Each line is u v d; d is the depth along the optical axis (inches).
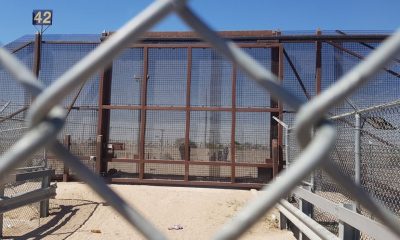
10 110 489.1
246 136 494.0
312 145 52.5
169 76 510.0
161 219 388.5
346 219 206.2
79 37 533.3
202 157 499.2
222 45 55.0
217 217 392.8
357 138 222.2
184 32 507.2
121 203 56.3
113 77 520.1
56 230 345.4
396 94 449.1
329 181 294.0
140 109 509.0
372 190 232.1
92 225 360.8
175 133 506.0
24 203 328.8
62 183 487.2
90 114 521.0
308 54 503.2
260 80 55.1
